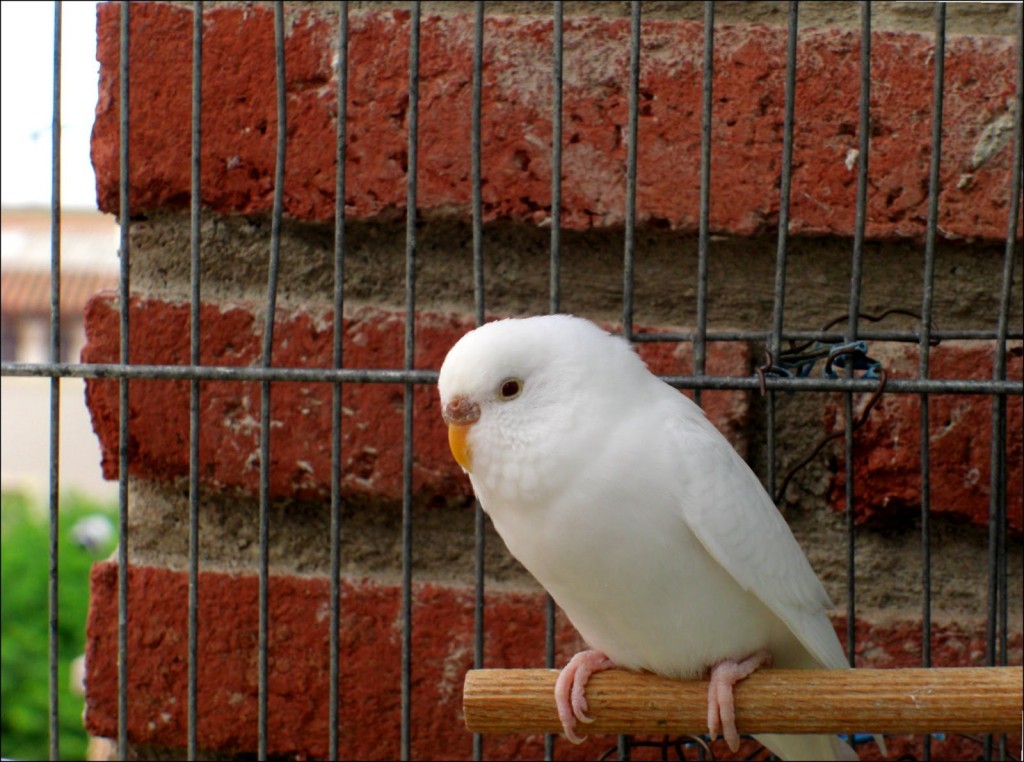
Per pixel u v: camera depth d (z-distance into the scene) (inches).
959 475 55.4
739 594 48.0
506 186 56.5
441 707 56.5
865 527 56.6
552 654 52.6
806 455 56.5
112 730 57.6
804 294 57.1
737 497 46.6
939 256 56.7
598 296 57.2
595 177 56.4
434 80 56.6
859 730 44.7
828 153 56.1
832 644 49.6
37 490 322.0
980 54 56.1
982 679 43.4
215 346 56.5
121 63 51.6
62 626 148.2
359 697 56.6
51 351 51.3
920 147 56.1
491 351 48.4
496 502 49.0
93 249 330.6
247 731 56.8
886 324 56.8
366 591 56.6
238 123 57.0
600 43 56.7
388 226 57.2
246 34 57.2
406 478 50.8
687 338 53.2
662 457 46.3
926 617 49.8
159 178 56.9
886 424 55.9
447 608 56.6
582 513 46.4
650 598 47.3
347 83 55.6
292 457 56.1
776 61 56.2
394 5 57.2
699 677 49.4
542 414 47.7
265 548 51.0
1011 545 56.1
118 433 57.1
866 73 49.3
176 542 57.7
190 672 51.6
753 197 56.1
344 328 56.4
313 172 56.7
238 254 57.2
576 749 57.2
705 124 49.9
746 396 56.4
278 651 56.8
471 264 57.2
